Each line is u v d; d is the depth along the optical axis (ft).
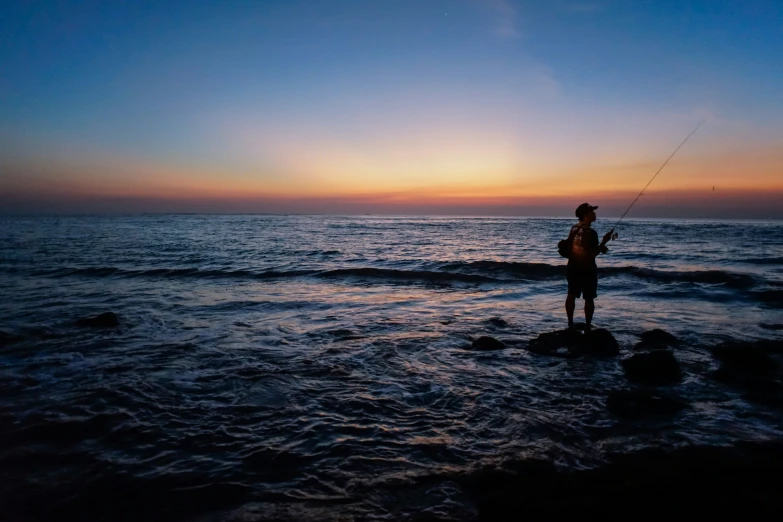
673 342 22.13
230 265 56.44
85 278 45.80
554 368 18.40
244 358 19.51
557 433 12.27
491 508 8.79
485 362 19.20
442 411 13.87
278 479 9.96
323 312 29.96
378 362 19.07
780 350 20.66
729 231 156.25
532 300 34.99
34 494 9.32
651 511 8.48
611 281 44.06
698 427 12.71
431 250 83.76
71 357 19.51
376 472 10.25
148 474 10.12
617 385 16.39
